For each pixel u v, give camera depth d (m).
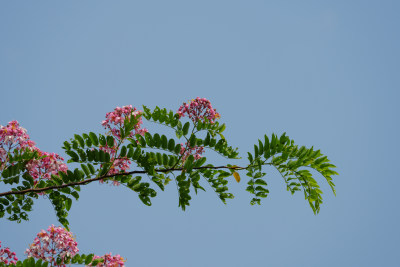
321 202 5.54
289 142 5.27
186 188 5.04
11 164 4.77
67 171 4.94
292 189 5.59
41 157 4.91
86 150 4.93
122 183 5.14
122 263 5.42
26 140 4.78
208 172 5.36
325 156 5.28
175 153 5.14
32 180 4.93
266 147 5.18
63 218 5.28
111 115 5.31
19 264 4.65
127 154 4.97
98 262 5.32
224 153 5.33
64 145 4.91
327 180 5.44
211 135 5.46
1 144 4.64
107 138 4.98
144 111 5.43
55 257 5.20
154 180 5.07
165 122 5.38
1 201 5.05
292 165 5.29
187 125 5.31
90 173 5.02
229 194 5.44
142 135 5.33
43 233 5.31
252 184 5.32
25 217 5.20
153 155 5.08
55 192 5.11
